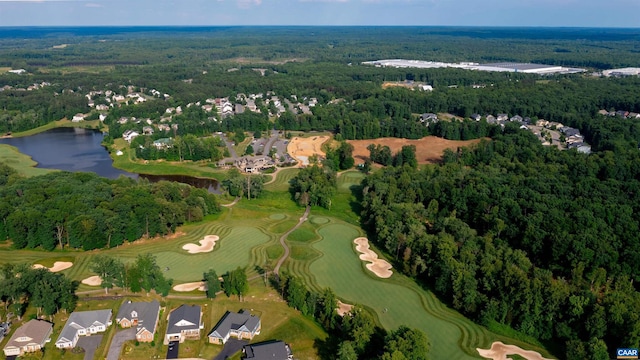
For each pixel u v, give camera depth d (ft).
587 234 461.78
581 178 641.81
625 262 445.37
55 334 356.59
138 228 517.55
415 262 448.65
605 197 575.79
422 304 409.69
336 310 373.61
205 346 346.95
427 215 567.18
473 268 419.13
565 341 355.97
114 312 385.09
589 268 445.37
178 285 429.38
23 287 375.04
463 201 572.92
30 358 326.65
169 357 335.06
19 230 489.67
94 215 500.33
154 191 604.90
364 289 432.66
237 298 410.93
